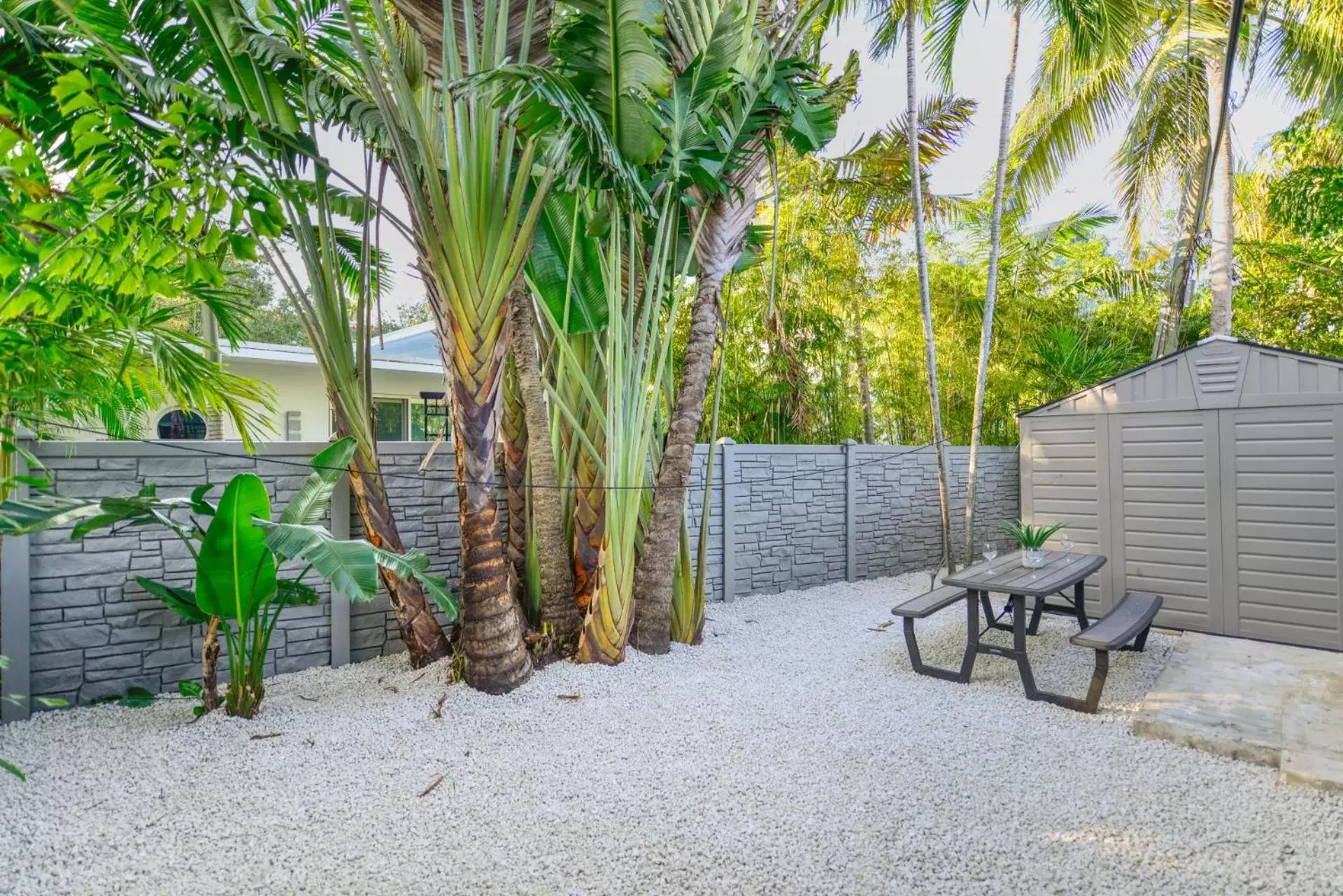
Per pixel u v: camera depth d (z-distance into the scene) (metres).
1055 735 2.82
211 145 2.88
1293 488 4.05
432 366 8.81
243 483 2.65
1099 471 4.79
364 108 2.99
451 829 2.09
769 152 3.80
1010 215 8.45
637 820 2.14
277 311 14.30
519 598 3.89
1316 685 3.20
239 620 2.86
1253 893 1.74
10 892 1.75
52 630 3.00
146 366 3.18
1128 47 7.19
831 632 4.55
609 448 3.50
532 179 3.50
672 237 3.94
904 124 7.12
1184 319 9.75
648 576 3.85
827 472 6.27
